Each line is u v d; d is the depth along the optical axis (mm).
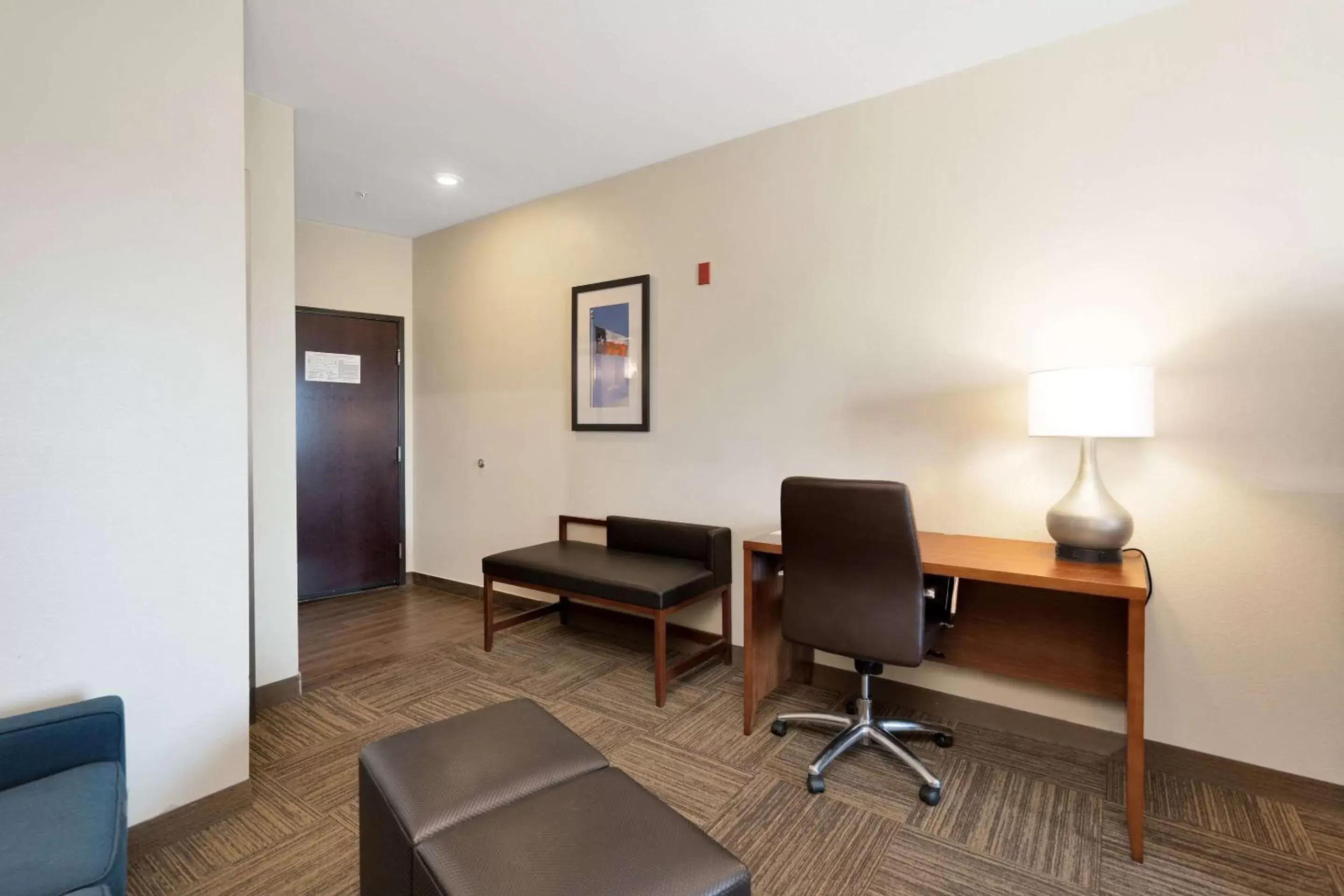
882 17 2141
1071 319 2293
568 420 3854
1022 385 2393
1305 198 1926
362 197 3863
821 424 2871
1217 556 2070
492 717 1668
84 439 1620
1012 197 2393
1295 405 1957
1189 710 2125
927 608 2273
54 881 1070
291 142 2814
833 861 1734
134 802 1714
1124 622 2180
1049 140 2314
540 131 2990
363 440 4547
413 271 4758
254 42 2283
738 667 3137
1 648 1504
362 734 2469
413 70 2473
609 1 2055
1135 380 1859
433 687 2908
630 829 1194
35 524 1551
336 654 3330
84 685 1625
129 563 1695
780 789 2082
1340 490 1905
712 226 3182
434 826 1203
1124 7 2096
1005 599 2391
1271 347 1982
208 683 1847
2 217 1496
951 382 2543
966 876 1675
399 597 4461
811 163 2859
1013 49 2336
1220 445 2059
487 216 4215
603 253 3625
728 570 3150
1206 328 2072
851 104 2742
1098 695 2234
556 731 1598
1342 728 1916
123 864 1219
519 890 1026
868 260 2725
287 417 2865
